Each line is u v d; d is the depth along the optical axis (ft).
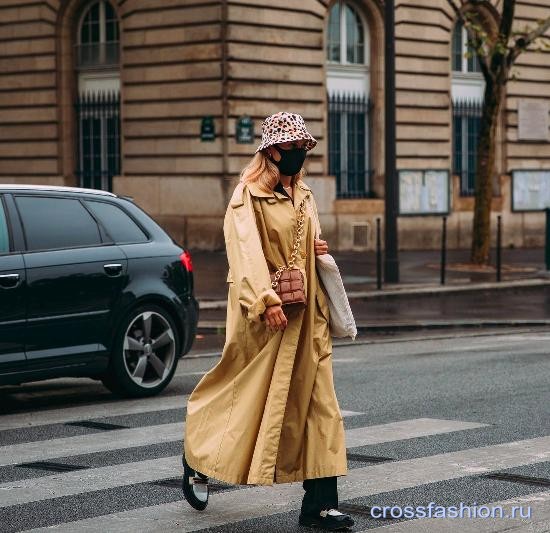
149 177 93.35
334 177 96.63
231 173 89.45
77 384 38.19
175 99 91.56
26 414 32.60
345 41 99.30
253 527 20.75
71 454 27.14
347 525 20.30
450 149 104.53
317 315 20.22
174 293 35.47
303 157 20.08
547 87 111.65
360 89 100.42
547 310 63.67
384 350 47.03
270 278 19.61
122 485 24.04
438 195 103.35
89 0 96.84
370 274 79.05
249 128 90.02
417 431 29.43
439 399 34.27
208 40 89.51
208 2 89.30
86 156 98.37
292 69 92.73
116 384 34.60
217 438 19.93
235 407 19.93
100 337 33.73
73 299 33.04
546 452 26.96
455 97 106.93
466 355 44.86
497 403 33.58
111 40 96.37
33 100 99.50
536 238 111.96
